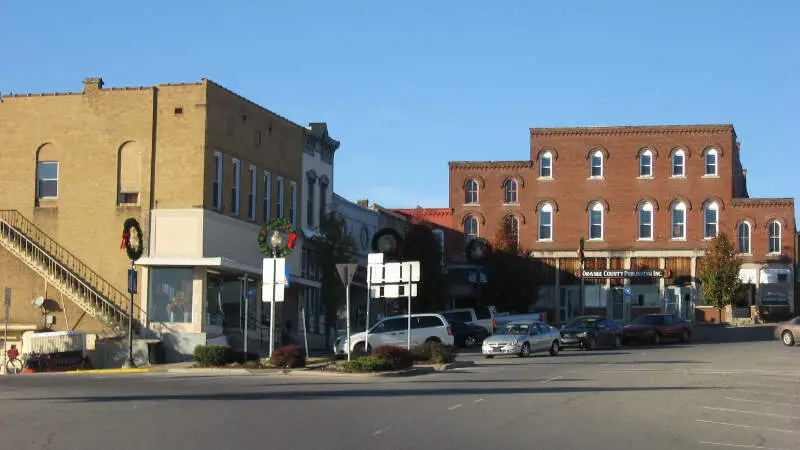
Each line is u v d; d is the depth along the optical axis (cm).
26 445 1334
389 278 3394
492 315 5516
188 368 3198
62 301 4044
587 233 7606
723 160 7475
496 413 1789
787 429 1662
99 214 4138
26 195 4228
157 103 4138
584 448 1382
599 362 3619
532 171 7706
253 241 4494
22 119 4272
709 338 5753
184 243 4044
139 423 1571
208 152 4119
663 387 2434
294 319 4925
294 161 5012
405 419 1666
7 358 3756
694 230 7469
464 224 7762
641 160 7581
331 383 2517
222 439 1396
